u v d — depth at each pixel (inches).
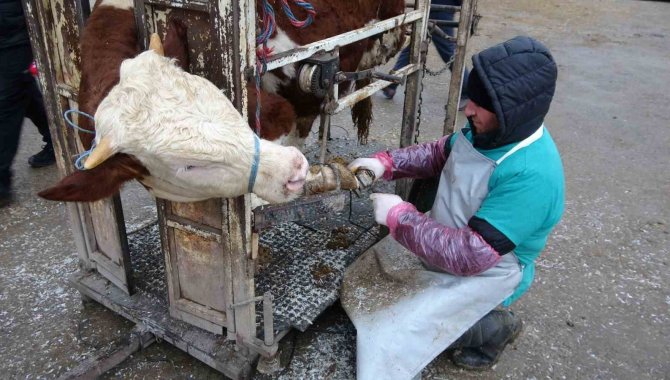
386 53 133.3
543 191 70.9
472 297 76.8
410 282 80.4
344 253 103.7
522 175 70.4
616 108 211.2
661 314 103.3
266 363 83.6
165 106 54.9
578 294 107.9
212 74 64.5
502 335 87.3
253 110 69.4
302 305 89.0
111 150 54.1
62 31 79.9
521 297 106.4
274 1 90.3
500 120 67.4
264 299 76.7
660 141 182.9
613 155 171.2
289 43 95.3
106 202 86.4
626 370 90.2
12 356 89.4
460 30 115.0
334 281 95.0
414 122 113.9
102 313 99.3
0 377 85.2
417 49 106.1
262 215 71.5
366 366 76.9
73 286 99.5
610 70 258.1
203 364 88.7
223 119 57.0
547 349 94.0
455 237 72.0
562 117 200.5
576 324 100.0
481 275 77.2
